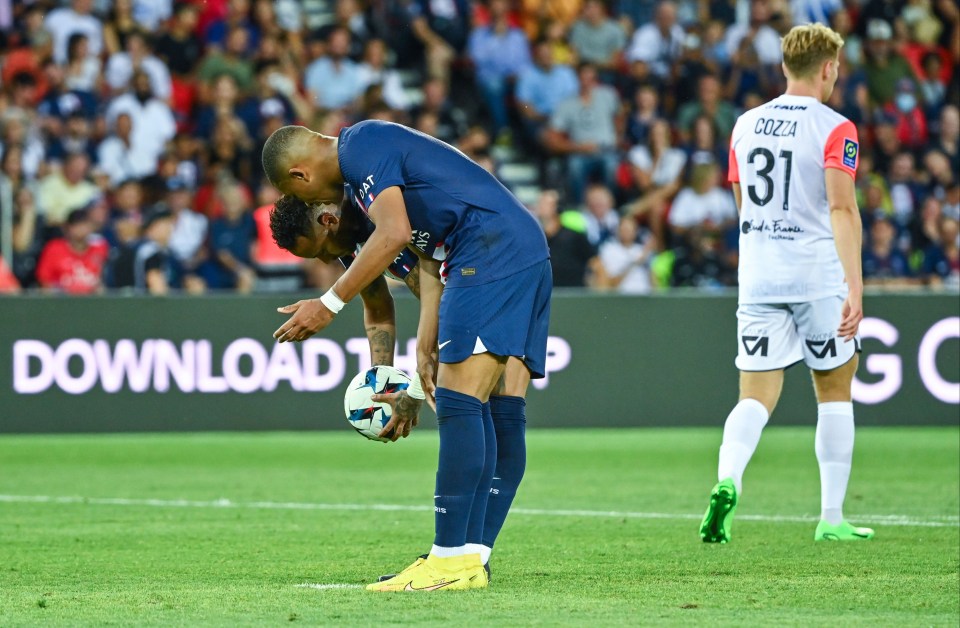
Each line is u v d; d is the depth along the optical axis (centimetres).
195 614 1462
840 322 2103
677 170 5759
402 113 5703
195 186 5316
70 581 1759
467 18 6253
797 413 4228
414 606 1506
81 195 5162
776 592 1641
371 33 6297
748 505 2698
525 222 1639
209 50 5616
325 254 1731
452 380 1608
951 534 2242
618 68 6162
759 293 2142
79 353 4041
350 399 1752
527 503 2734
